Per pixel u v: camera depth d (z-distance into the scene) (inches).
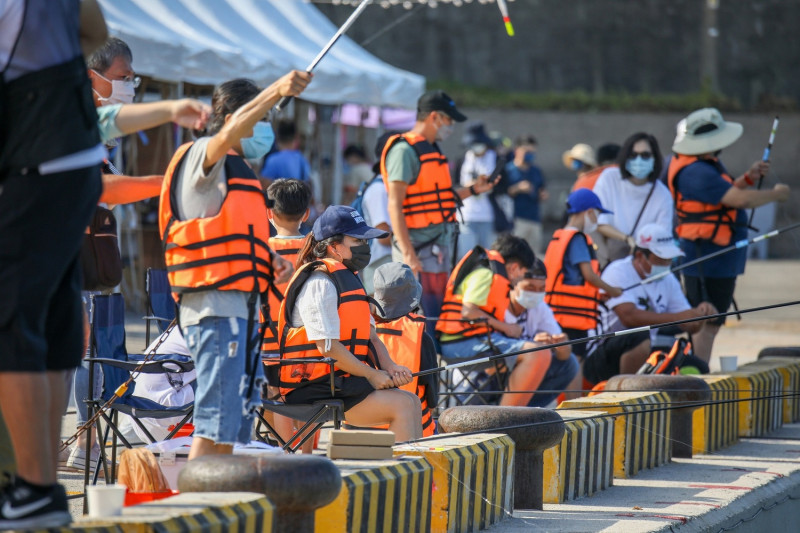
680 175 1244.5
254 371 553.0
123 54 678.5
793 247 3833.7
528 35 4475.9
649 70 4544.8
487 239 2427.4
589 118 4232.3
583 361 1155.3
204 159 536.4
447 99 1090.7
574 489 777.6
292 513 505.0
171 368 762.2
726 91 4522.6
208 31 1555.1
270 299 770.2
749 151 4259.4
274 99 519.8
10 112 436.8
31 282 430.3
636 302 1143.0
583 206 1159.0
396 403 727.7
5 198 434.3
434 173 1088.8
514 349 975.6
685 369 1159.0
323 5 3447.3
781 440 1123.9
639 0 4532.5
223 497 471.2
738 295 2578.7
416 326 846.5
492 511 684.1
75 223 444.5
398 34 4320.9
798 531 914.1
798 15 4527.6
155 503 458.6
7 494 430.6
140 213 1715.1
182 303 558.3
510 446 708.0
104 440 727.7
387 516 576.7
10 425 430.0
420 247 1097.4
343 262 753.6
